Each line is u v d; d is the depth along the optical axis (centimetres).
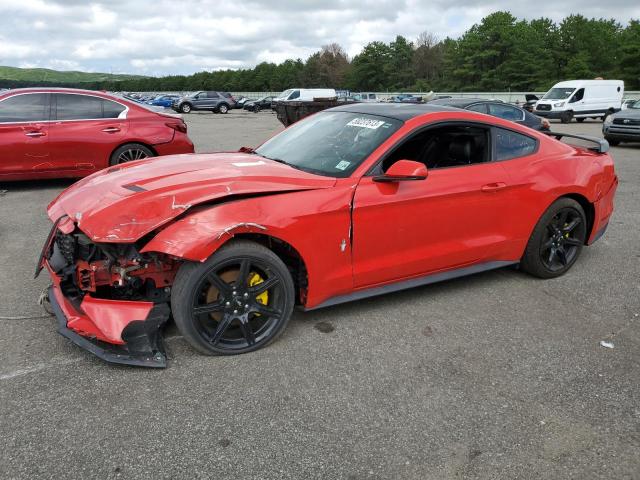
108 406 255
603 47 7306
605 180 457
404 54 9844
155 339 293
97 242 272
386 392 275
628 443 242
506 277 447
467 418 256
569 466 226
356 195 326
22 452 223
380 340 330
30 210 653
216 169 329
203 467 218
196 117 3231
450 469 222
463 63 8094
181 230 275
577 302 398
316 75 10825
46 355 299
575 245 451
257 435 238
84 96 768
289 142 403
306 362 301
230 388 273
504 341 334
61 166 754
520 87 7431
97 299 286
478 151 392
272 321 316
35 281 411
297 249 307
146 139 793
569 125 2506
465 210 373
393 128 356
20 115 727
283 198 304
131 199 284
